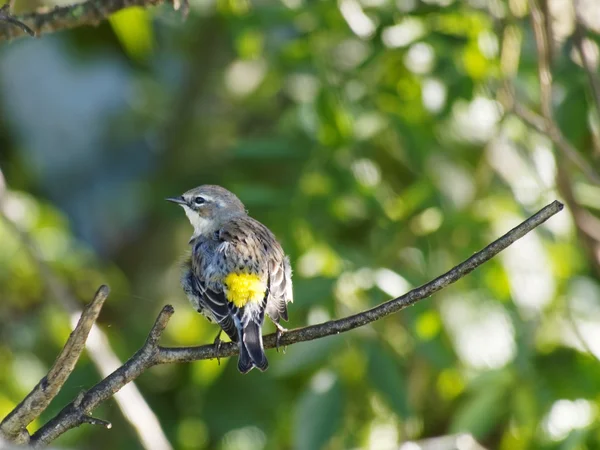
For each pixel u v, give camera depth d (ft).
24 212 47.80
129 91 65.41
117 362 36.17
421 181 42.34
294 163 44.06
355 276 37.91
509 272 40.73
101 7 31.40
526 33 44.09
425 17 41.14
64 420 22.94
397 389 36.70
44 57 64.54
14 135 62.13
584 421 37.42
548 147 42.93
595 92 36.78
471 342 40.68
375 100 42.52
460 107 44.45
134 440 45.44
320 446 36.35
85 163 65.41
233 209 37.35
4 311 47.80
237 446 46.21
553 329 40.34
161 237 61.26
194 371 44.80
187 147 59.62
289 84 47.93
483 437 43.80
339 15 41.70
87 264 50.72
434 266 41.52
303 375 45.57
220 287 30.55
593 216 44.06
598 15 40.75
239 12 43.80
